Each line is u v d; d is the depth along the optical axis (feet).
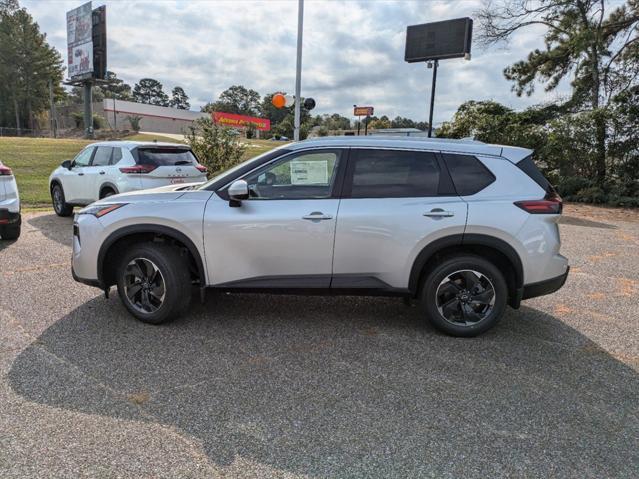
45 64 253.44
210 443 8.54
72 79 159.33
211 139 42.83
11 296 15.99
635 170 44.70
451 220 12.83
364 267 13.25
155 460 8.04
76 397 9.90
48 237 25.27
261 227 13.07
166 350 12.25
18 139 101.35
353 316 14.99
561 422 9.41
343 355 12.21
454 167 13.25
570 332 14.08
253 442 8.59
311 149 13.42
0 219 21.61
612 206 43.86
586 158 46.88
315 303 16.12
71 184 30.58
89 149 30.32
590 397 10.39
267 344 12.77
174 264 13.51
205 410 9.56
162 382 10.62
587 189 45.93
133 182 26.55
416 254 13.03
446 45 37.45
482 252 13.57
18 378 10.61
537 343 13.21
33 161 67.77
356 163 13.33
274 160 13.46
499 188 13.10
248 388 10.46
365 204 13.05
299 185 13.35
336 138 13.74
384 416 9.50
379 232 12.96
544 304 16.62
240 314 14.94
